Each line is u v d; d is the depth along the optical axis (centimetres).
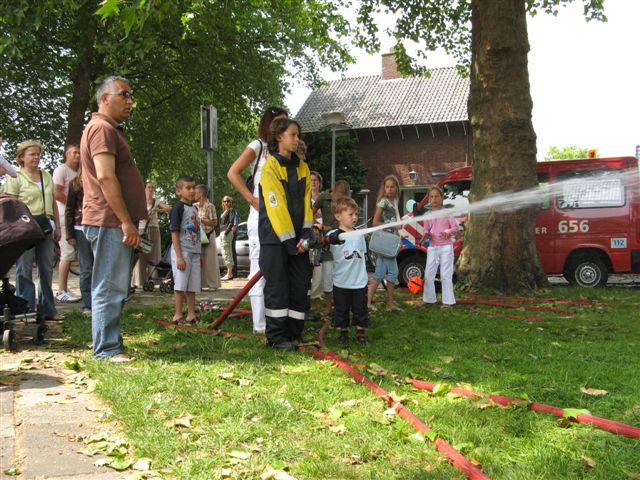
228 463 273
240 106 2517
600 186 1198
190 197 677
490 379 434
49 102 2473
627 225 1176
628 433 313
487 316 774
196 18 1814
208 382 405
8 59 1694
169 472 265
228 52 2369
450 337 615
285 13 2203
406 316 765
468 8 1603
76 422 334
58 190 845
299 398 372
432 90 3155
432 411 350
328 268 730
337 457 285
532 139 1062
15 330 561
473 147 1084
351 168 2759
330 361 478
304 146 558
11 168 632
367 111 3147
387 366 470
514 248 1042
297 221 541
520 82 1054
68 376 439
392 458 286
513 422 334
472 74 1084
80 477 262
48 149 2588
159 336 595
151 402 355
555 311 825
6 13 1438
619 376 445
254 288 611
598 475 265
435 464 277
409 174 2903
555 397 390
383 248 801
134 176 504
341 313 570
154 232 1101
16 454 290
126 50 1638
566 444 301
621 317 769
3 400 380
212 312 756
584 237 1197
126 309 797
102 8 483
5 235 521
